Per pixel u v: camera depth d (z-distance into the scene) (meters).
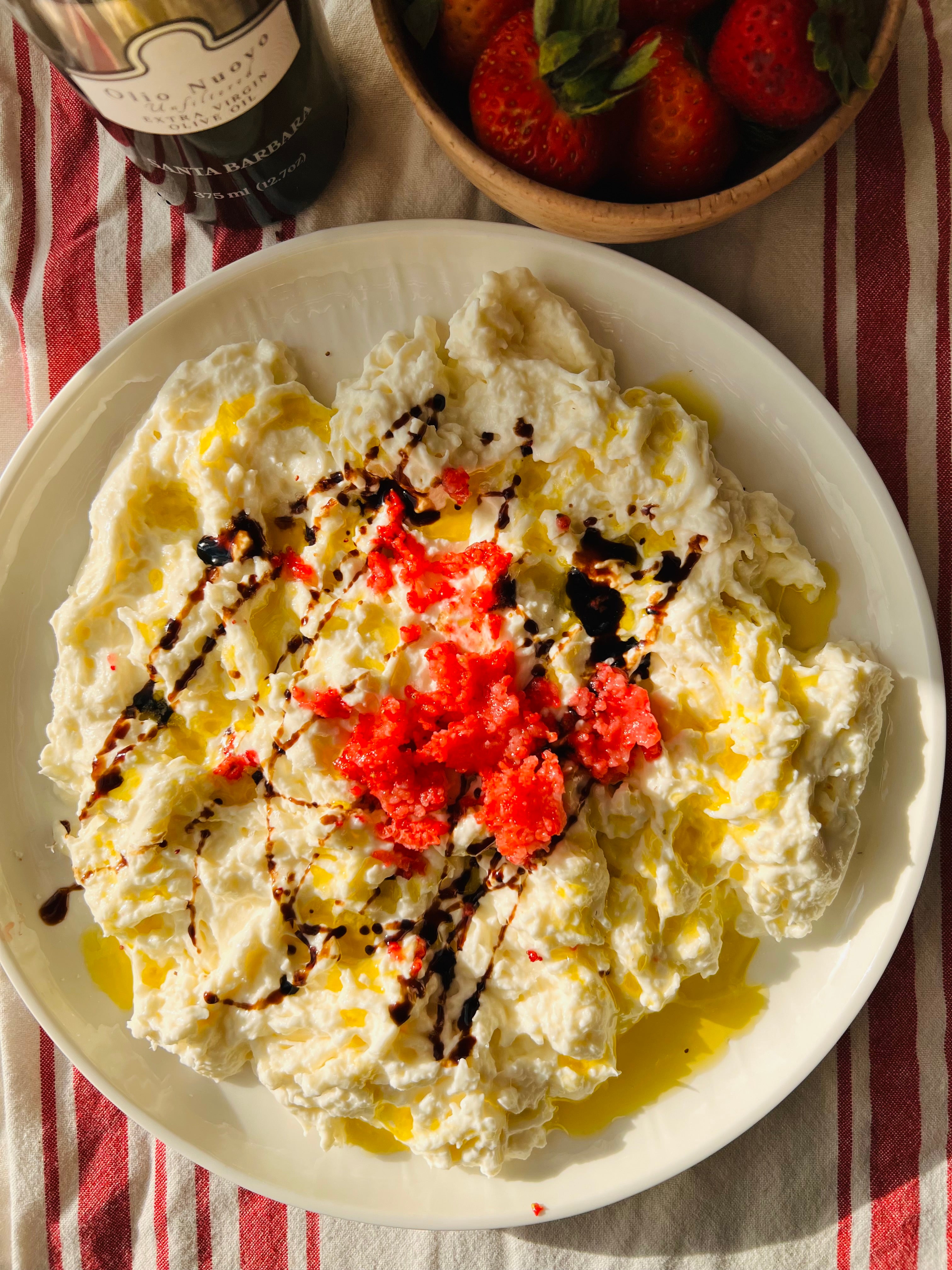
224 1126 0.31
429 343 0.29
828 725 0.29
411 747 0.29
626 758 0.29
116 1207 0.33
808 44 0.24
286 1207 0.33
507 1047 0.29
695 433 0.29
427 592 0.29
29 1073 0.33
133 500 0.30
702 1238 0.33
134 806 0.29
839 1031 0.30
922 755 0.30
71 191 0.32
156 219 0.32
